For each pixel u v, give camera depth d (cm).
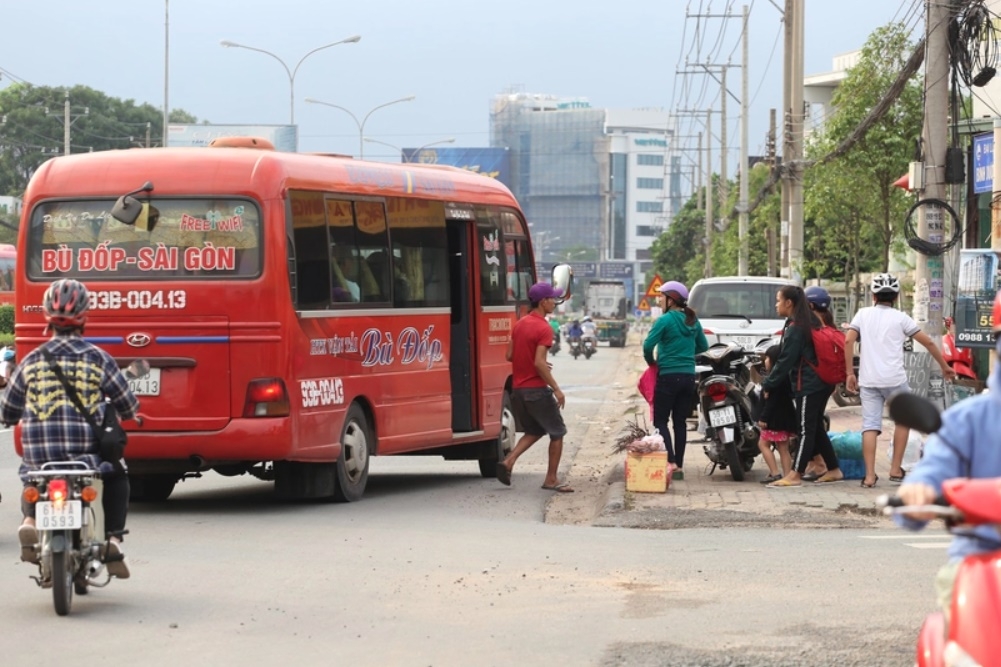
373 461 1864
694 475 1499
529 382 1459
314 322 1279
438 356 1513
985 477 413
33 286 1268
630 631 753
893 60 3159
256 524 1183
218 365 1228
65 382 801
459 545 1055
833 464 1404
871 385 1339
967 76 1725
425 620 787
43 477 788
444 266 1532
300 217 1271
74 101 9812
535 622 779
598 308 7925
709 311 2314
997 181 2119
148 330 1235
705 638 732
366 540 1084
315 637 746
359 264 1366
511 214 1697
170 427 1229
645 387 1443
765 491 1337
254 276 1230
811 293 1367
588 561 978
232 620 789
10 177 9488
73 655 708
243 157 1250
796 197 3306
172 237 1241
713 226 8444
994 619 381
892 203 3394
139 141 10000
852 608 807
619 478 1529
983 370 2094
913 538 1090
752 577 911
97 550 812
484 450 1644
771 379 1355
